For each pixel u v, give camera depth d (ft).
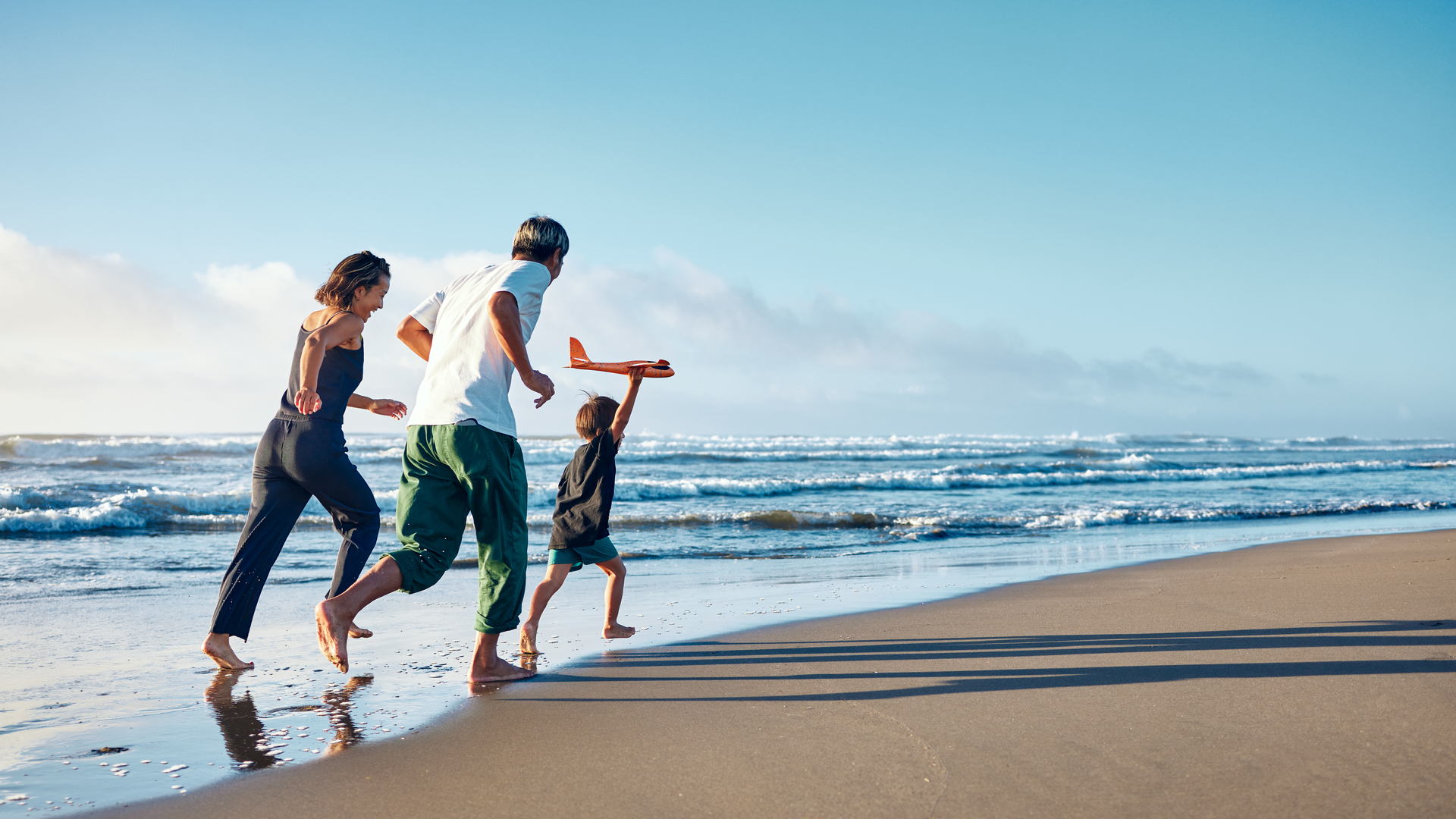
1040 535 33.68
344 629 9.52
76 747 7.90
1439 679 8.91
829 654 11.62
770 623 14.52
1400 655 10.01
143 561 25.26
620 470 78.74
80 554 26.81
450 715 8.79
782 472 78.33
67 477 58.70
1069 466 87.66
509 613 10.26
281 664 11.62
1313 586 16.24
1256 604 14.30
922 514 41.65
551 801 6.38
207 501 38.86
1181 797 6.03
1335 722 7.60
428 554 9.91
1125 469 89.81
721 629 13.94
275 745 7.90
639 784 6.68
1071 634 12.46
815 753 7.30
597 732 8.11
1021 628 13.19
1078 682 9.44
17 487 42.78
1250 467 86.89
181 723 8.64
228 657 11.25
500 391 9.96
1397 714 7.75
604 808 6.20
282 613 16.28
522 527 10.27
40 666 11.63
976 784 6.42
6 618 15.94
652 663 11.32
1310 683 8.91
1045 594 17.24
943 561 24.91
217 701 9.53
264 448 11.56
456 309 10.12
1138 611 14.25
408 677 10.69
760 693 9.50
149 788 6.82
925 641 12.38
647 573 22.54
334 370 11.57
